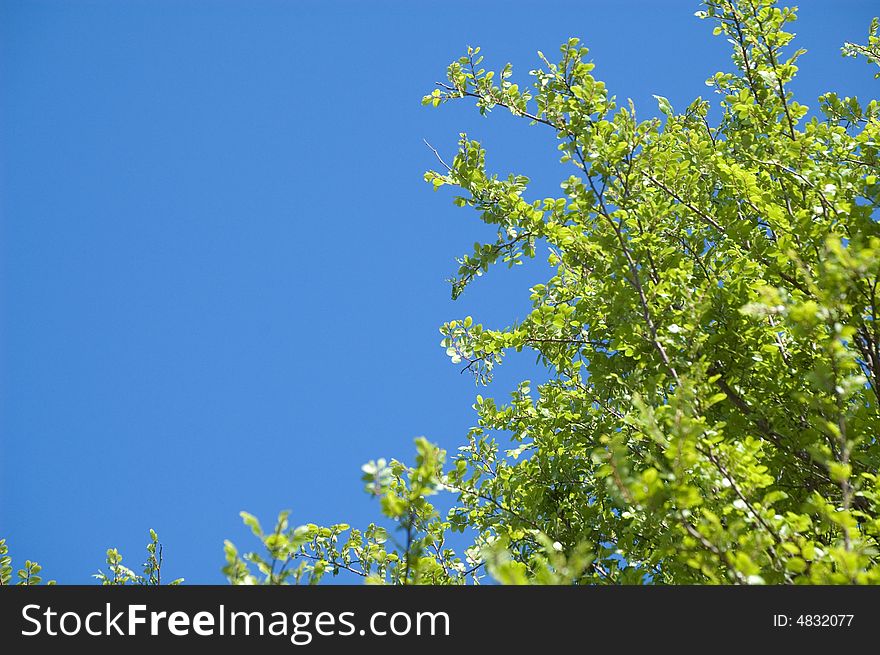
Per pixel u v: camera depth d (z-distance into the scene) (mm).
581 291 5547
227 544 2443
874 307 3629
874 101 5844
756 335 4500
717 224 5156
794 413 4332
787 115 5211
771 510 2939
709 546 2746
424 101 5301
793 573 2871
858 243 3244
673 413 2912
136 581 4816
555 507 5438
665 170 5062
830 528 3180
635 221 4645
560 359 5836
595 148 4465
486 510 5605
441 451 2598
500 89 5203
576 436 5496
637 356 4578
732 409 4594
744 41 5645
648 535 3846
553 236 4938
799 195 4875
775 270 4281
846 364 2963
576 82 4863
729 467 3078
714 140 5871
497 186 5340
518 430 6273
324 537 5305
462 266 5594
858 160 4773
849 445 2936
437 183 5453
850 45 6383
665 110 4949
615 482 2764
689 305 4137
